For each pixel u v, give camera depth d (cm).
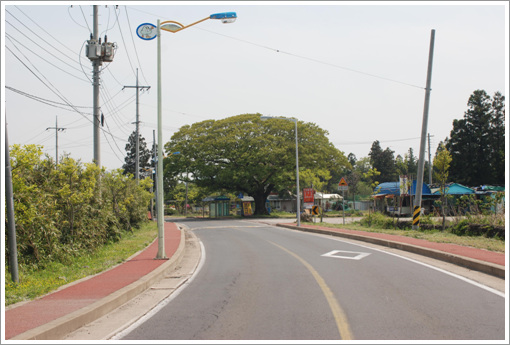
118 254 1528
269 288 923
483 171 5291
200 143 5338
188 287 982
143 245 1802
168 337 609
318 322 654
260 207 5847
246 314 716
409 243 1543
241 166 5312
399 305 740
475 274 1012
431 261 1236
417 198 2142
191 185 8744
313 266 1203
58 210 1370
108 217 1859
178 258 1412
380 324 635
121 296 834
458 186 4100
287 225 3089
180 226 3516
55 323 635
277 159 5156
